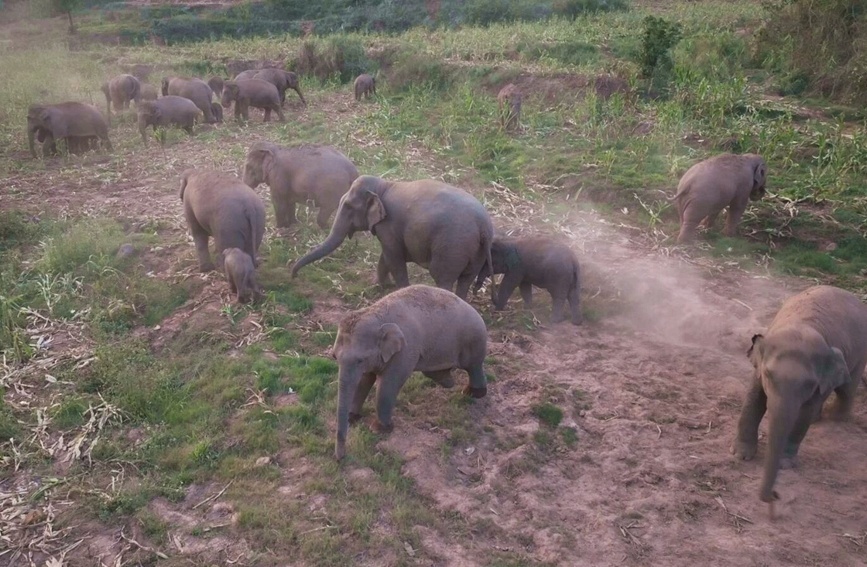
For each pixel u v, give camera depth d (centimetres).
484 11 3111
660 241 1073
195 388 714
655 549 528
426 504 563
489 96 1930
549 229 1107
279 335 792
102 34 3506
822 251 1047
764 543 530
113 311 848
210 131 1784
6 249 1052
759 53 2006
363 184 846
